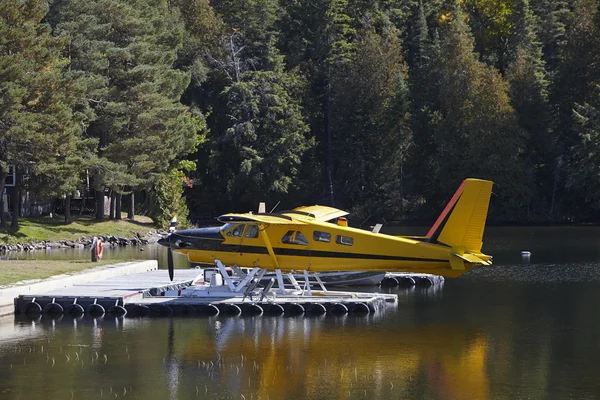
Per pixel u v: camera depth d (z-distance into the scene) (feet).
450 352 144.97
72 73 345.51
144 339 155.22
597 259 297.33
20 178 379.14
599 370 132.57
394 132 589.73
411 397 118.42
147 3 480.23
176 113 414.62
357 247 175.01
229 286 189.26
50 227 399.24
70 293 188.75
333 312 181.16
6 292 178.40
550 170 571.28
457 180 560.61
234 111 563.89
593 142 507.71
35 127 319.47
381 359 140.05
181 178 500.74
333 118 608.60
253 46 609.42
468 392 120.67
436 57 599.16
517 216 554.87
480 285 231.50
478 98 548.31
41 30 340.39
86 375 130.52
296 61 627.87
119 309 179.22
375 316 178.81
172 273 194.18
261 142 570.46
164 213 456.86
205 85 597.52
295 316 177.88
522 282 236.63
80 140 369.50
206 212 593.01
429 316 178.40
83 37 388.78
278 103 565.12
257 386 124.06
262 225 175.94
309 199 606.55
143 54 414.62
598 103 522.47
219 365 136.26
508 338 156.25
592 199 538.88
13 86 312.09
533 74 570.46
